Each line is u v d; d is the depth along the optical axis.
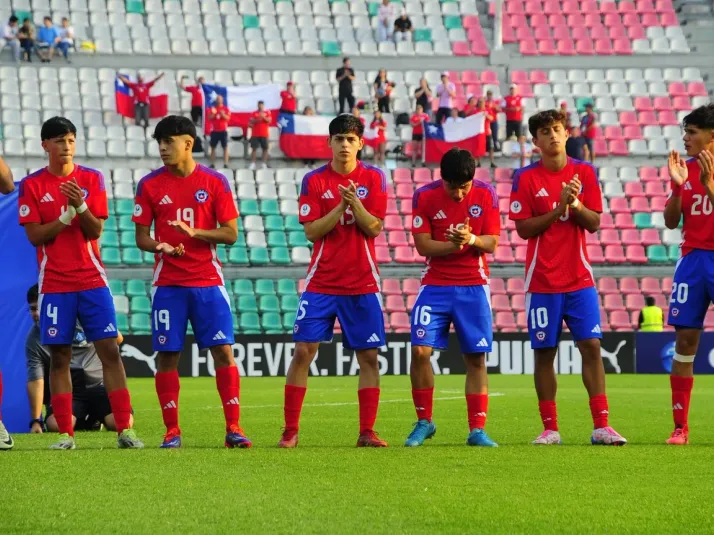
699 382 64.81
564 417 38.38
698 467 22.36
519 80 111.38
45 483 19.91
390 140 102.19
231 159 98.12
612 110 108.75
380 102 102.50
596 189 27.61
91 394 33.75
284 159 99.00
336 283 26.80
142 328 83.81
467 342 27.23
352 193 26.08
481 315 27.31
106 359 26.80
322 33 113.12
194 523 16.22
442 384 61.88
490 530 15.77
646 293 92.62
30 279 36.25
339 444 27.97
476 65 112.50
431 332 27.30
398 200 95.75
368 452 24.95
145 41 108.56
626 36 116.81
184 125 26.55
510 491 19.11
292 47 111.38
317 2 115.75
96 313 26.50
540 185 27.50
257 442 29.20
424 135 97.50
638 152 104.25
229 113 96.44
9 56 104.38
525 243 93.81
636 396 51.31
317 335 26.84
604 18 118.19
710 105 27.84
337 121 26.84
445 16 116.38
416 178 97.44
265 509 17.33
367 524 16.16
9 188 25.92
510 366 73.50
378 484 19.88
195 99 98.62
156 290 26.69
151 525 16.08
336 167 27.08
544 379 27.88
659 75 113.38
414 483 20.02
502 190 96.62
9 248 36.22
